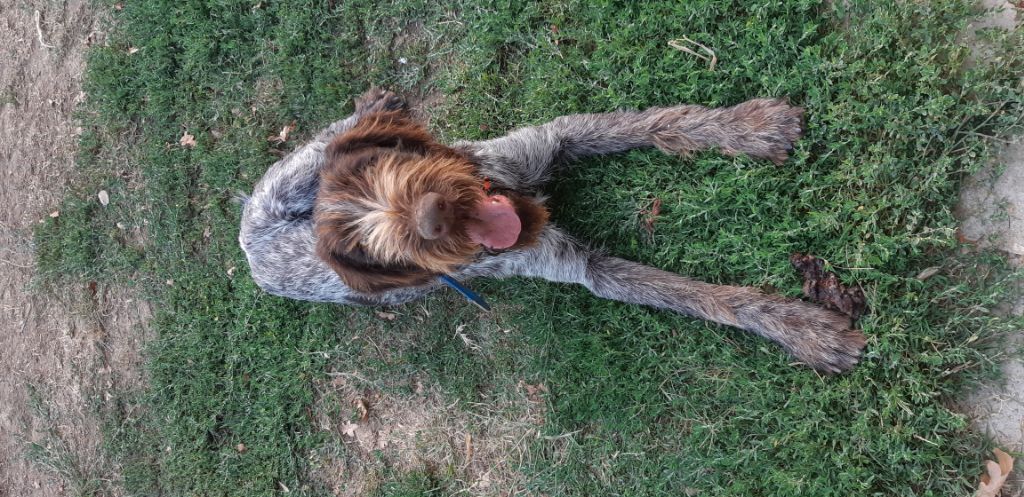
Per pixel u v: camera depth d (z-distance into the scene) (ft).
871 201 2.99
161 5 4.24
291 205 3.34
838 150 3.04
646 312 3.42
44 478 4.62
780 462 3.22
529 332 3.66
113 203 4.43
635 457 3.49
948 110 2.87
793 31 3.12
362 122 2.59
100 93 4.41
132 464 4.38
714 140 3.12
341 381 4.04
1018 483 2.88
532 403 3.69
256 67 4.13
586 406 3.56
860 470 3.01
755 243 3.19
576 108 3.47
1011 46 2.80
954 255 2.95
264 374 4.14
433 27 3.79
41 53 4.60
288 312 4.08
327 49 3.99
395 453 3.93
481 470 3.77
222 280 4.22
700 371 3.37
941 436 2.92
